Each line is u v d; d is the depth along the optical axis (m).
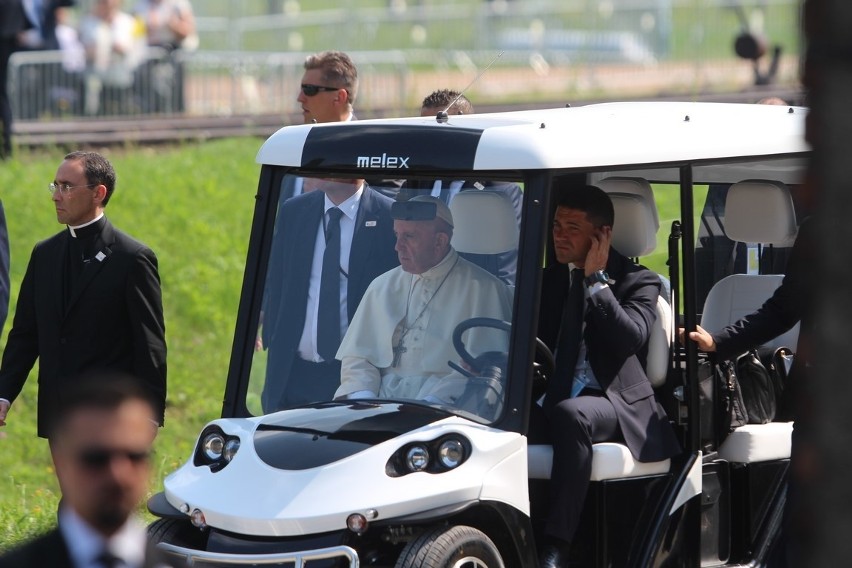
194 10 100.12
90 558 10.38
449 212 19.08
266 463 18.08
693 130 20.41
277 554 17.31
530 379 18.33
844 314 8.47
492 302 18.73
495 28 95.12
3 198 50.38
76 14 79.81
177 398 40.03
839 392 8.49
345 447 17.94
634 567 19.47
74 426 10.32
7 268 23.34
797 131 21.64
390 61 80.00
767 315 20.19
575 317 19.95
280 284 20.11
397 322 19.39
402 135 19.31
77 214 22.19
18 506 28.75
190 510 18.16
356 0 123.31
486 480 17.66
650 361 20.19
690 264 20.23
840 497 8.52
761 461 21.38
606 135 19.22
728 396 21.02
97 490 10.33
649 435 19.66
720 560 21.08
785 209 21.70
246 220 53.06
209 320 45.06
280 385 19.86
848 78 8.41
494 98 84.56
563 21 95.12
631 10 94.56
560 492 18.91
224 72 73.81
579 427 18.97
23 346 23.12
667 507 19.75
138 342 22.23
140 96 70.38
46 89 66.75
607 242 19.72
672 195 21.25
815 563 8.62
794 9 8.87
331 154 19.75
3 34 56.12
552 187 20.20
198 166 59.25
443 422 18.22
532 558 18.14
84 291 22.19
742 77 91.00
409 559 17.08
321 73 28.69
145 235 49.78
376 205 19.59
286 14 108.25
